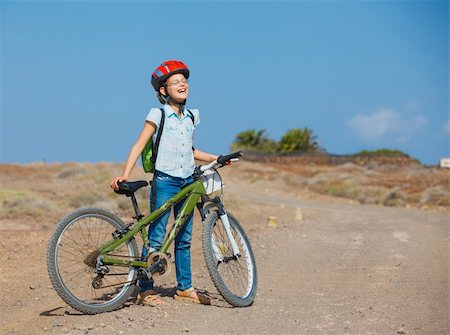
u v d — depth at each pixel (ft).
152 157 21.74
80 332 18.21
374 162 228.63
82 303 20.11
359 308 21.58
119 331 18.37
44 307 21.84
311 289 25.18
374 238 42.52
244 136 271.28
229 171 198.59
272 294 24.23
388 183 158.61
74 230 33.73
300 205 101.09
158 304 21.65
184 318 20.11
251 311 21.24
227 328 18.88
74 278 23.94
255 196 130.41
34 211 58.75
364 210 85.35
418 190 138.00
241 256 22.97
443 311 20.95
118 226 21.13
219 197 22.84
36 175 160.15
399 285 25.75
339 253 35.24
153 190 21.74
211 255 21.50
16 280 26.22
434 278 27.22
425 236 43.78
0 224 49.19
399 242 40.22
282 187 162.81
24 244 36.11
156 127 21.53
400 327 18.86
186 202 22.00
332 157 245.65
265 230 48.06
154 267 21.06
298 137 264.11
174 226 21.77
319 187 159.22
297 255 34.42
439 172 197.16
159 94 21.93
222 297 23.32
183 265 22.50
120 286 21.53
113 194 77.05
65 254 27.66
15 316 20.72
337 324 19.30
